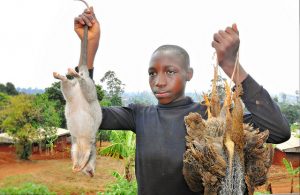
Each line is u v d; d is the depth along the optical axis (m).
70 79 0.98
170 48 0.98
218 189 0.81
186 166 0.87
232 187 0.80
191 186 0.90
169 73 0.97
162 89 0.97
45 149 7.71
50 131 7.35
